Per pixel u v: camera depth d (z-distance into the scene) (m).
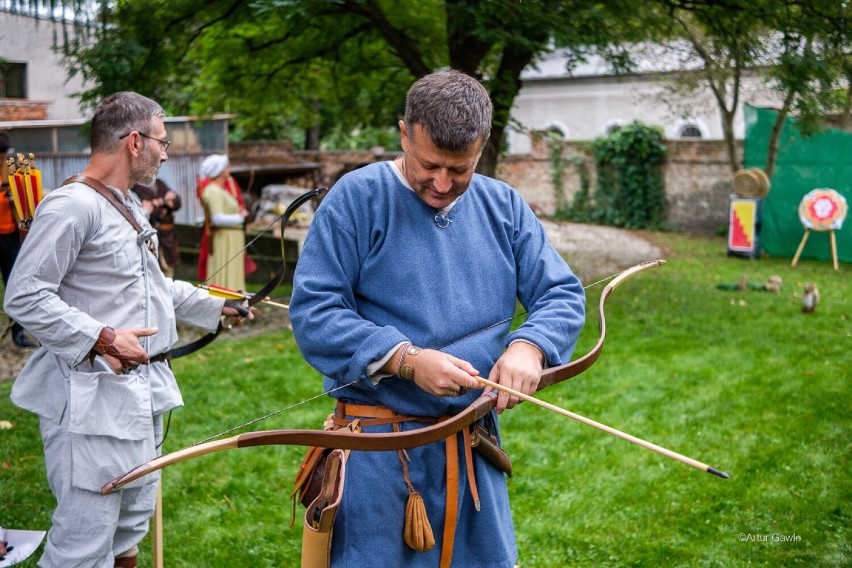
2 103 9.38
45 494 3.80
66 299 2.39
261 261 9.44
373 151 18.64
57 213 2.29
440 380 1.83
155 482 2.65
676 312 8.17
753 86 15.48
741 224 12.56
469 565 2.11
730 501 3.80
